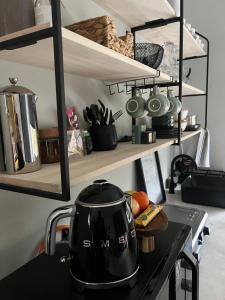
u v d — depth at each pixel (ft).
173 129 4.38
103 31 2.29
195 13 7.62
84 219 1.86
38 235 2.73
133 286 1.92
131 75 3.31
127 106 3.59
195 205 6.16
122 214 1.91
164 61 4.10
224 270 3.89
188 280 2.72
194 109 8.00
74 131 2.61
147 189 5.29
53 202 2.89
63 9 2.95
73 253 1.94
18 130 1.93
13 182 1.82
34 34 1.57
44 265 2.20
